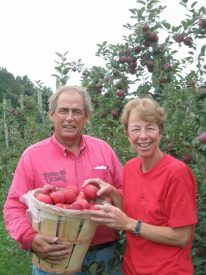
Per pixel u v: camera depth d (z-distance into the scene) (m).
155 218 2.63
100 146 3.25
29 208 2.76
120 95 4.67
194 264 3.46
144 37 4.64
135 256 2.70
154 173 2.66
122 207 2.91
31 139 7.07
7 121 8.38
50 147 3.12
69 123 3.03
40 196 2.74
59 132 3.08
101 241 3.10
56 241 2.65
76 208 2.65
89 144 3.22
